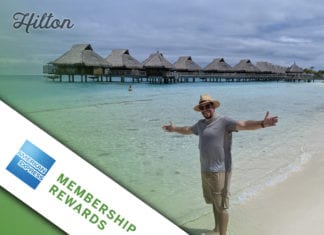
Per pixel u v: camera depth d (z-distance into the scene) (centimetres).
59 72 3259
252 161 675
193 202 475
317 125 1175
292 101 2280
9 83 2917
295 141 880
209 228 393
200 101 336
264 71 5534
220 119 335
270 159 690
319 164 642
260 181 540
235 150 777
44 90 2608
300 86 4850
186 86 3734
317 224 377
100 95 2306
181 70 4262
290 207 427
